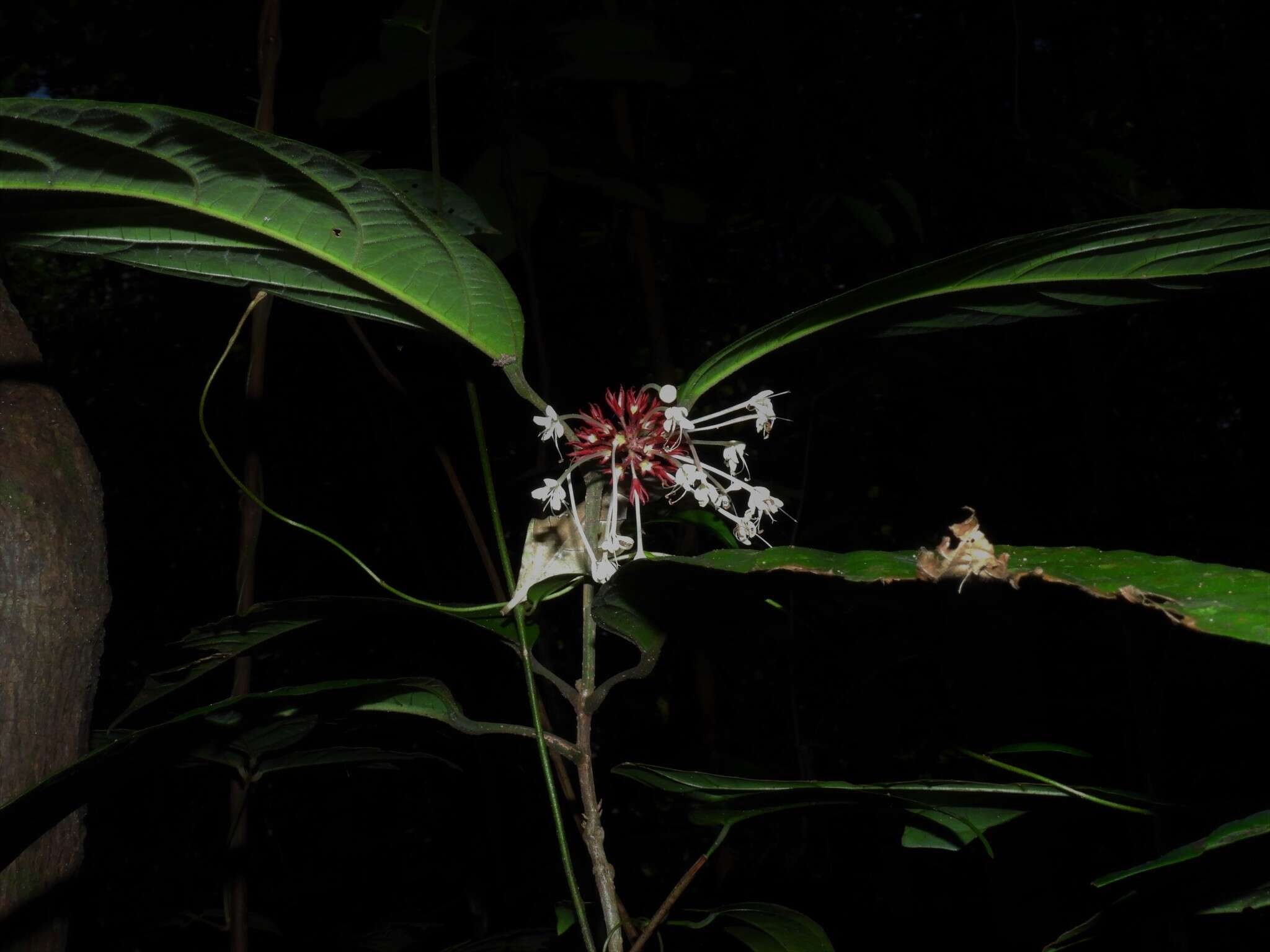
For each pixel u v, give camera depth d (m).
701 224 0.89
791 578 0.44
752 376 1.33
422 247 0.46
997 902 0.79
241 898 0.70
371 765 0.75
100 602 0.52
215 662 0.56
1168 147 1.23
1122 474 1.38
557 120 0.83
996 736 0.69
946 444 1.37
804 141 1.24
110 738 0.58
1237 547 1.26
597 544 0.50
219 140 0.41
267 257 0.48
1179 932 0.67
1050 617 0.86
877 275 1.25
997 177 1.02
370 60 0.73
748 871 1.12
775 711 1.31
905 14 1.28
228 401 1.57
